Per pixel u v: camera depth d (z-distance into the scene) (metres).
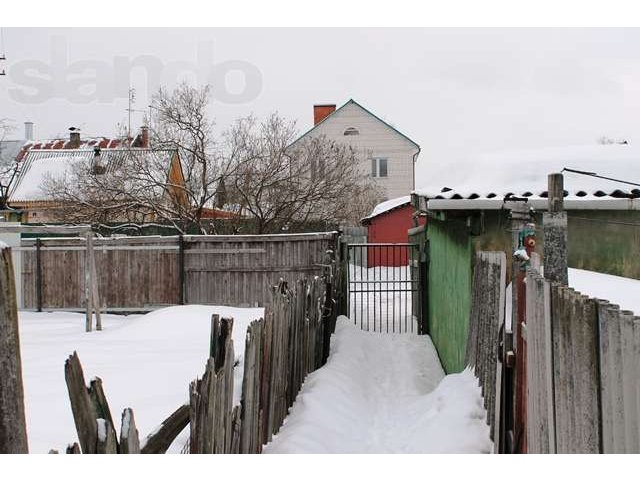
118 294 13.55
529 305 3.84
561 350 3.01
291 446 5.04
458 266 8.04
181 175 18.92
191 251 13.42
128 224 16.62
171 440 3.14
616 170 7.35
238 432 4.14
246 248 13.30
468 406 5.48
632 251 6.85
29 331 11.22
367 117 34.19
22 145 38.38
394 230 26.97
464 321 7.40
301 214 17.16
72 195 17.48
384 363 10.05
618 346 2.24
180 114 16.70
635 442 2.05
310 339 7.70
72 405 2.25
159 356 8.57
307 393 6.63
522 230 4.55
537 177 7.29
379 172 34.22
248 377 4.43
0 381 1.85
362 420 6.50
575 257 6.86
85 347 9.39
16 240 13.66
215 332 3.96
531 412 3.79
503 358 4.51
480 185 7.21
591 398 2.54
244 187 16.48
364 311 16.42
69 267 13.65
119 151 20.66
